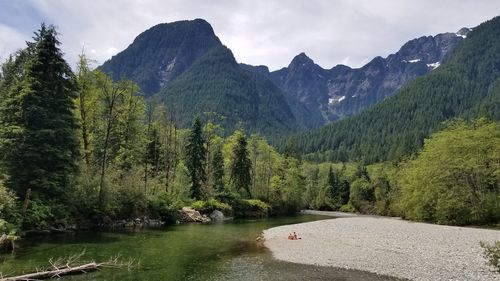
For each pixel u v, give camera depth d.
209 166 71.56
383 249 28.42
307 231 40.41
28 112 30.11
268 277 19.73
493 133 56.41
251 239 33.91
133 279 17.91
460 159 54.00
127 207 40.22
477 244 30.72
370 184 112.25
